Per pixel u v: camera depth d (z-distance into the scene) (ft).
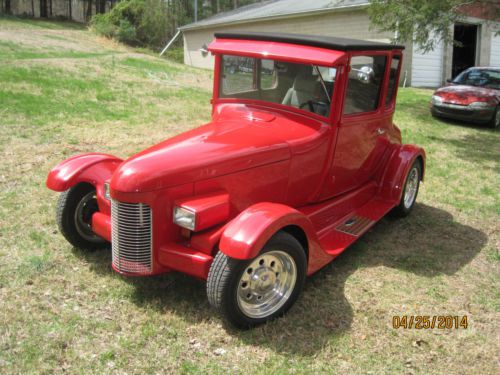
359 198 16.67
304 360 10.32
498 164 27.22
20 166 20.65
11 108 29.07
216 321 11.39
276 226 10.41
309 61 12.85
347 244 13.87
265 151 12.19
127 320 11.30
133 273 11.23
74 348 10.24
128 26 106.93
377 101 15.74
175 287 12.73
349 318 11.90
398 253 15.69
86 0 155.43
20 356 9.86
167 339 10.70
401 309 12.44
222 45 14.56
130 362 9.95
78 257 14.01
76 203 13.71
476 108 37.78
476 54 69.36
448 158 28.09
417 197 21.25
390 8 33.24
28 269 13.07
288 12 67.97
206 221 10.73
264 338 10.89
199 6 149.79
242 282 10.78
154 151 11.57
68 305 11.68
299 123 13.60
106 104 33.99
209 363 10.04
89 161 13.64
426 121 39.63
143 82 44.62
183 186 10.95
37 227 15.65
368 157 16.38
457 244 16.65
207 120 32.45
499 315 12.46
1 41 61.36
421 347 11.03
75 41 84.58
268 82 13.99
